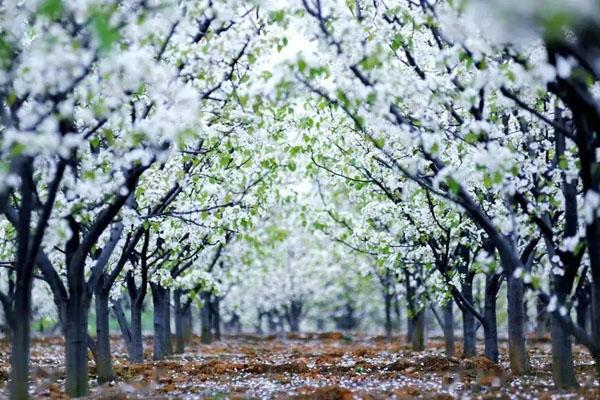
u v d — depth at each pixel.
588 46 9.41
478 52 10.15
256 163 15.86
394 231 19.25
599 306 11.59
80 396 13.49
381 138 13.01
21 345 12.15
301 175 21.73
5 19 9.99
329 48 10.55
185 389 15.02
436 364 18.25
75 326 13.49
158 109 10.51
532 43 10.51
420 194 17.14
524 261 15.39
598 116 10.29
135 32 10.20
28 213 11.80
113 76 10.02
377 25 12.05
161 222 15.40
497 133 11.85
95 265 13.89
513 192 10.83
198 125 12.65
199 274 21.69
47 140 9.14
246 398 13.56
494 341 18.73
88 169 11.89
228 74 12.27
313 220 22.38
